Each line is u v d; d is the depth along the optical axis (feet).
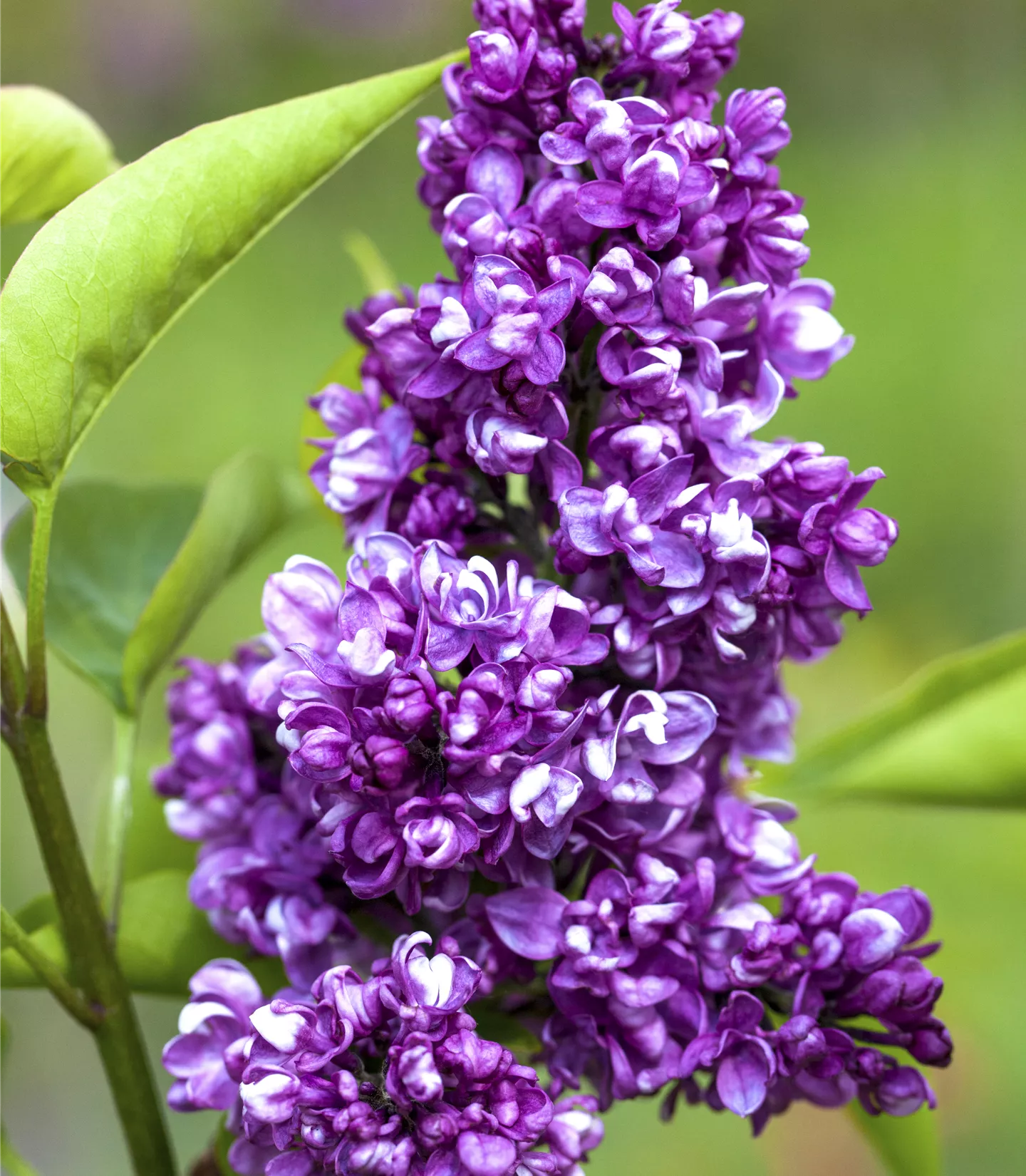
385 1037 1.62
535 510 1.75
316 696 1.63
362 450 1.73
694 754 1.71
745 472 1.68
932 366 4.82
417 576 1.65
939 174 5.24
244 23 5.58
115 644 1.95
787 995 1.71
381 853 1.62
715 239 1.69
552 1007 1.76
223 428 4.57
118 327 1.74
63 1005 1.81
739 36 1.73
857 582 1.68
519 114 1.71
